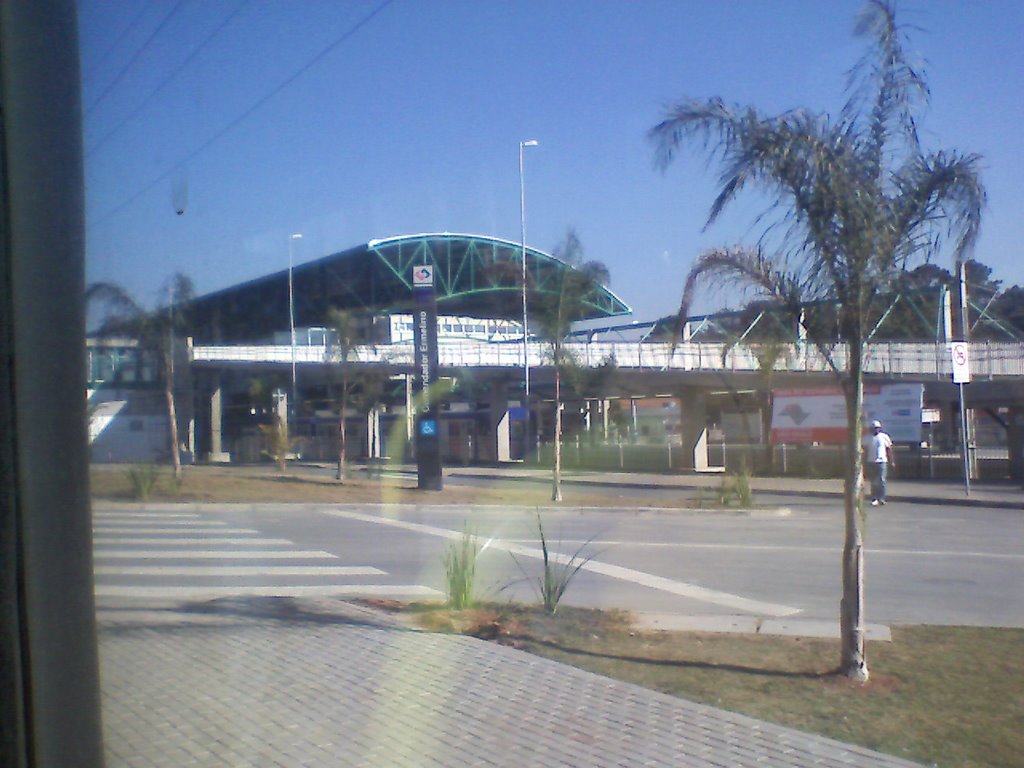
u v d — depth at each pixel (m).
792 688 7.11
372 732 5.96
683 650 8.33
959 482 30.81
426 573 12.78
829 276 7.46
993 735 6.06
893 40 7.46
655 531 18.19
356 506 22.58
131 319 23.41
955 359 26.16
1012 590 11.77
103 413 27.47
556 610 9.93
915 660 7.92
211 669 7.36
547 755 5.59
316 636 8.50
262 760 5.48
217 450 45.22
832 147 7.36
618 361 34.91
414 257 38.47
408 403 49.44
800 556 14.70
